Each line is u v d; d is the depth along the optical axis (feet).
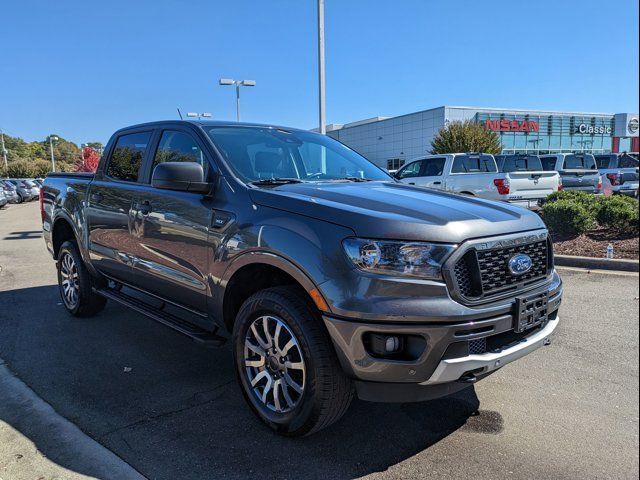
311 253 9.10
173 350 15.01
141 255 13.74
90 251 16.37
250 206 10.62
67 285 18.53
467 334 8.62
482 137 98.48
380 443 9.93
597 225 33.22
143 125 15.31
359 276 8.59
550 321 10.64
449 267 8.54
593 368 13.38
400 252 8.52
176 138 13.62
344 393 9.30
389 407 11.44
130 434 10.23
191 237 11.78
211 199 11.55
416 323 8.36
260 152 12.96
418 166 47.57
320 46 46.83
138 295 16.69
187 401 11.69
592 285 21.88
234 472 9.00
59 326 17.28
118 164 15.76
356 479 8.80
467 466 9.15
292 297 9.62
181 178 11.17
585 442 9.91
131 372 13.38
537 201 41.73
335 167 14.23
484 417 10.93
